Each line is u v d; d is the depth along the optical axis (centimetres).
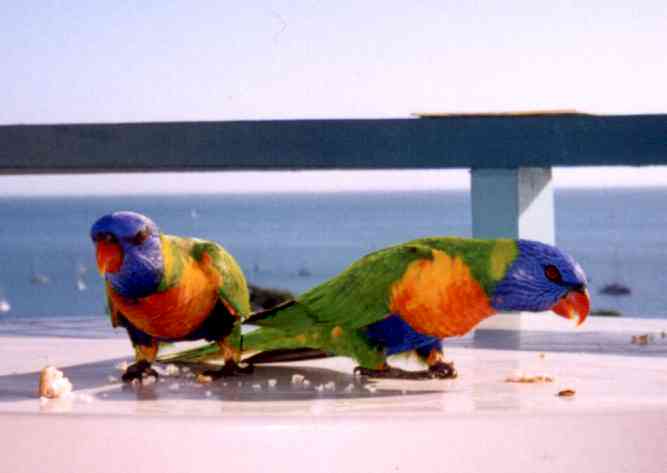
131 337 303
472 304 279
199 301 294
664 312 3619
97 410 244
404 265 281
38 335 412
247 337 312
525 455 226
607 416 233
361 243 8769
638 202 19412
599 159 416
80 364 332
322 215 16375
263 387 285
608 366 317
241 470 220
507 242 279
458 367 318
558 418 231
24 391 278
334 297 291
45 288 5231
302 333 301
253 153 439
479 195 468
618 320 448
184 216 16200
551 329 413
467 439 225
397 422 224
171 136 438
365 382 292
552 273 274
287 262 6725
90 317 491
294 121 435
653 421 235
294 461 220
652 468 233
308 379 299
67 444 222
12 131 443
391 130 432
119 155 441
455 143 430
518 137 423
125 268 276
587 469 228
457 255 279
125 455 221
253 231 11425
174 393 275
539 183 475
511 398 261
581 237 8912
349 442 222
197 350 324
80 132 439
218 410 245
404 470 222
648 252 6619
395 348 294
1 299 4750
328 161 437
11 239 10250
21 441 223
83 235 11356
